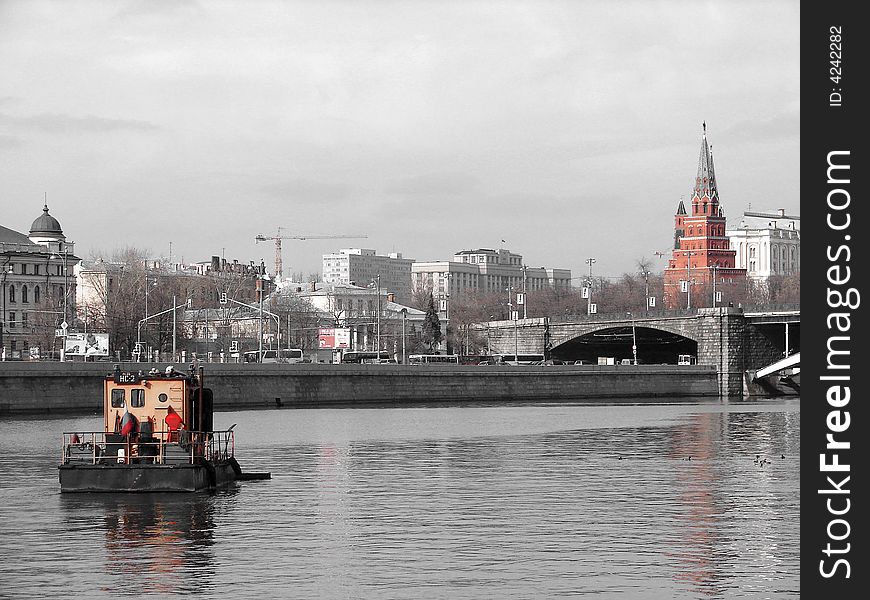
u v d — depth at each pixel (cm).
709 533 7744
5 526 7900
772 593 6150
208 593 6078
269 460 12706
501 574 6500
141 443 9200
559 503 9112
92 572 6538
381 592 6091
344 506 8888
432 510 8712
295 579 6375
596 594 6075
